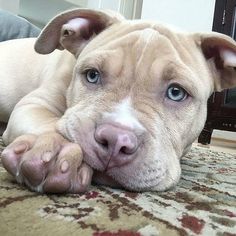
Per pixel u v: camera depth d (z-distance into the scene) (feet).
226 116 2.03
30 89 0.97
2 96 0.99
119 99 0.58
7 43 1.09
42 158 0.48
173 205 0.53
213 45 0.72
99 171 0.53
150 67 0.60
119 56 0.61
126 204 0.49
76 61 0.75
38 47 0.74
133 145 0.50
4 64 1.01
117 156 0.51
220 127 2.05
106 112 0.55
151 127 0.56
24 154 0.50
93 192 0.52
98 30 0.74
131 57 0.61
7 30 1.41
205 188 0.68
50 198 0.47
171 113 0.62
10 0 1.99
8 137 0.71
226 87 0.77
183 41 0.69
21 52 1.02
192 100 0.64
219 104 2.03
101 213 0.44
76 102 0.64
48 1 2.26
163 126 0.60
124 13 2.92
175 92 0.62
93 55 0.63
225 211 0.54
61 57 0.88
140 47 0.62
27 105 0.75
